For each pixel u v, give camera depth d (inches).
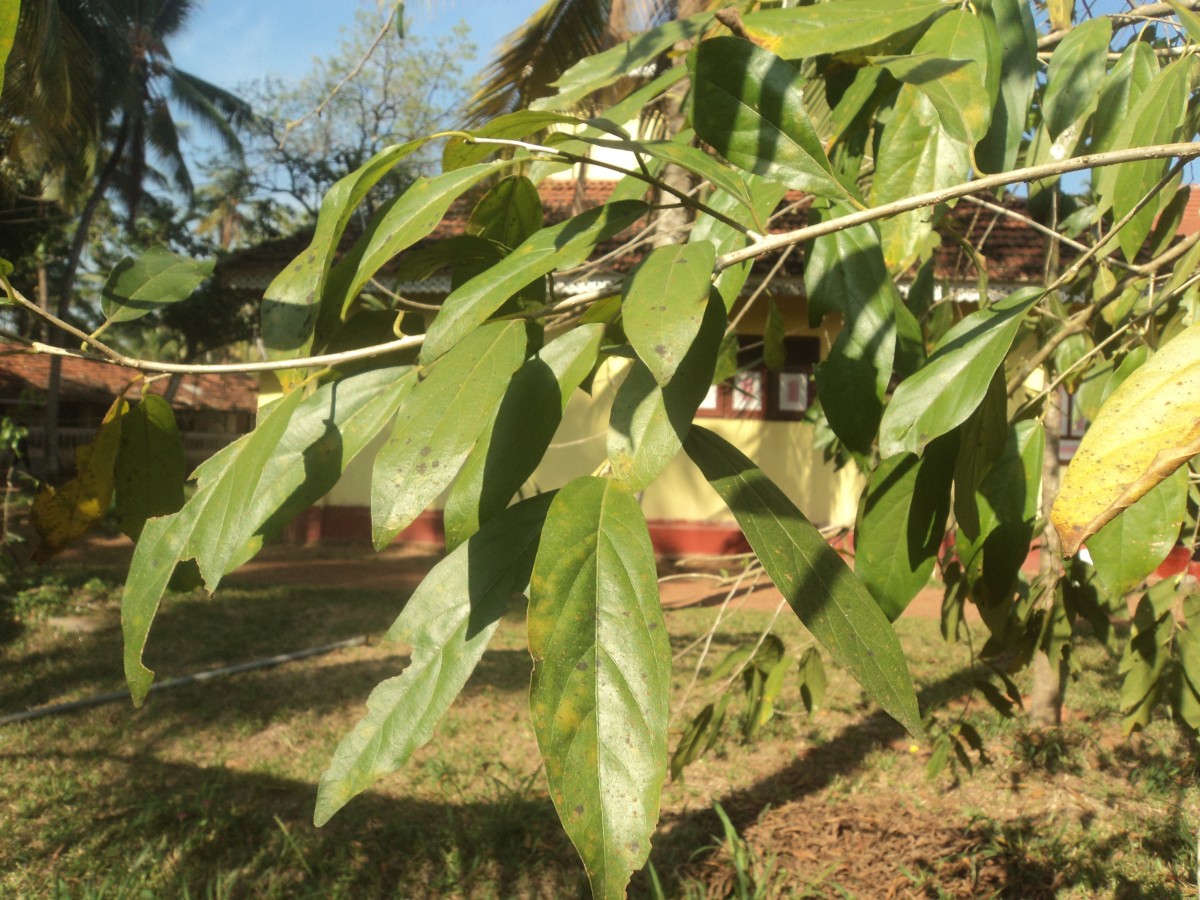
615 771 24.0
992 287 265.7
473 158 39.6
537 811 159.8
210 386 994.1
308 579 384.8
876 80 51.1
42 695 229.0
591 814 23.5
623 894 22.7
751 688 115.6
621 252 69.6
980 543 52.2
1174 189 64.0
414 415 28.2
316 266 36.6
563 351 33.3
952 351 40.7
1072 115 59.1
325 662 258.5
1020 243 301.1
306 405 35.7
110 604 327.3
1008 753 190.9
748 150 34.7
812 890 137.9
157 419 44.9
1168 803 167.5
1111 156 32.5
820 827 160.1
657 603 26.1
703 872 145.1
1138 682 89.8
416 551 439.5
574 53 220.5
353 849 150.6
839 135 51.9
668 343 25.3
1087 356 52.5
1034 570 340.8
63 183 623.2
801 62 70.3
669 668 25.0
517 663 256.2
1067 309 95.5
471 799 169.5
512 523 32.8
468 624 31.5
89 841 153.7
